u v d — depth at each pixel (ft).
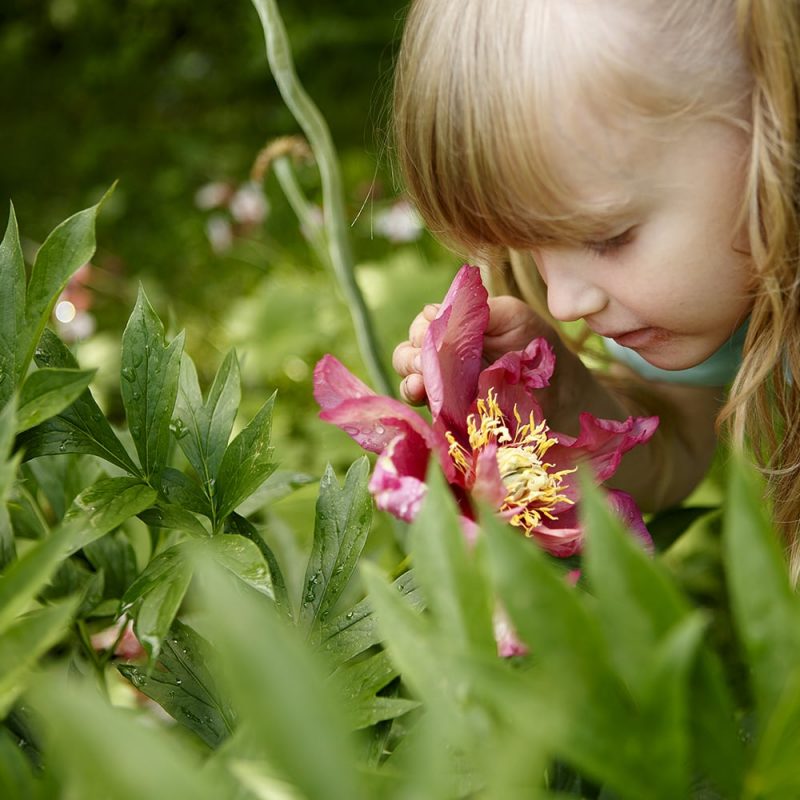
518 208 3.06
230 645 1.39
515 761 1.45
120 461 2.67
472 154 3.05
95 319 10.04
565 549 2.67
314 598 2.57
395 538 4.44
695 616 1.44
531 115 2.94
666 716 1.45
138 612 2.27
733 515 1.62
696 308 3.18
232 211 10.46
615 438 2.96
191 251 11.50
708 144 2.99
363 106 14.67
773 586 1.61
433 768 1.51
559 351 3.72
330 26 15.79
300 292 9.08
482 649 1.72
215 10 17.03
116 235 12.29
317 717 1.42
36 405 2.32
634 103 2.92
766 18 2.90
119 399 8.00
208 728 2.42
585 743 1.51
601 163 2.95
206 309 10.23
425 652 1.74
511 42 2.98
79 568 3.26
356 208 10.46
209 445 2.79
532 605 1.56
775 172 2.98
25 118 15.89
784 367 3.50
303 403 8.48
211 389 2.86
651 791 1.50
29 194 13.51
